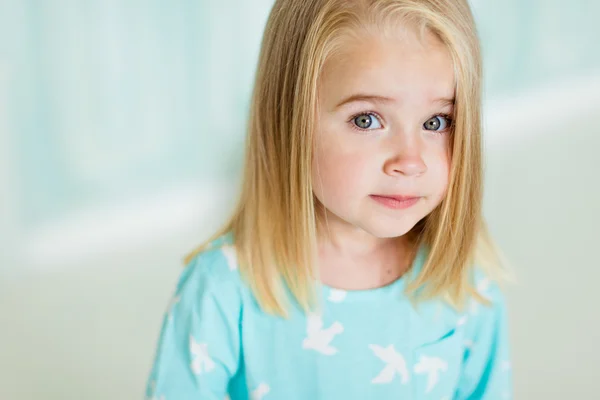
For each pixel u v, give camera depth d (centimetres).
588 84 202
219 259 82
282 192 80
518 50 207
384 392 83
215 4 189
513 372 126
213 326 80
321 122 74
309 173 76
